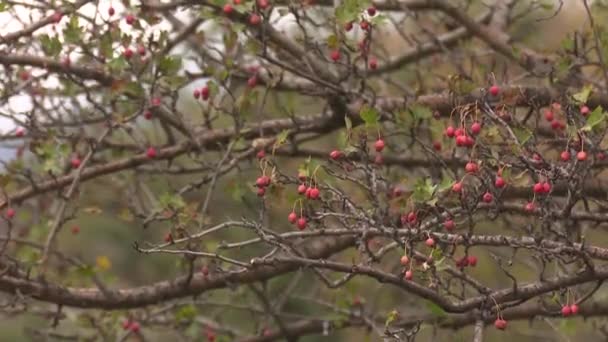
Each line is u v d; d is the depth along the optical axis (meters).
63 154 8.72
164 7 8.42
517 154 6.57
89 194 10.48
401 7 9.48
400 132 8.17
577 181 6.52
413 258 7.00
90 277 9.03
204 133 9.18
